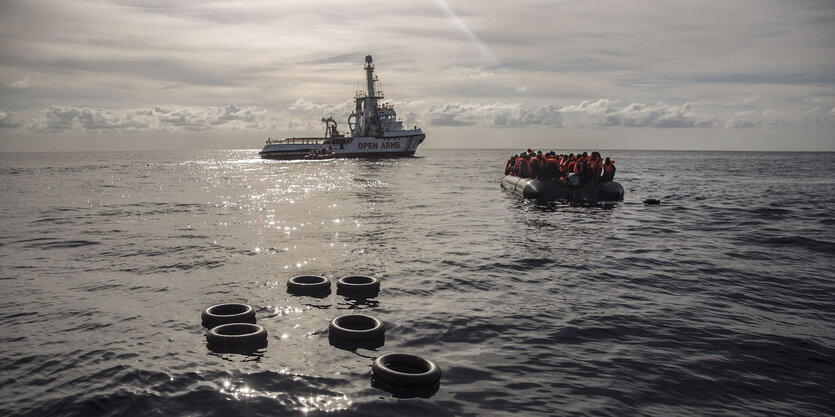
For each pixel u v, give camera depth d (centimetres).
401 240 1393
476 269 1033
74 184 3919
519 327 678
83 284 909
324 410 453
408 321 705
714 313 742
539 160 2562
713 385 505
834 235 1478
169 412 447
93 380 511
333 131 9381
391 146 8925
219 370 538
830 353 590
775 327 681
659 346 609
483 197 2742
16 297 820
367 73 8794
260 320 711
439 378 513
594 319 711
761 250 1247
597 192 2480
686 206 2278
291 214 2009
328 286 880
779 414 450
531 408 456
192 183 4025
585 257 1152
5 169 6988
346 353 589
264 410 452
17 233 1519
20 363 553
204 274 991
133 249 1257
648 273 998
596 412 449
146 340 627
